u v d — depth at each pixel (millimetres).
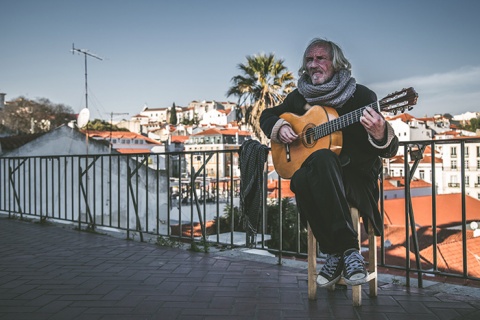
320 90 2553
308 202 2398
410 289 2955
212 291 2971
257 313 2523
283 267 3641
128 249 4500
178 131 125000
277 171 2814
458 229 18000
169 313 2547
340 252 2367
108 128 83562
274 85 26766
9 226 6246
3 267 3750
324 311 2541
